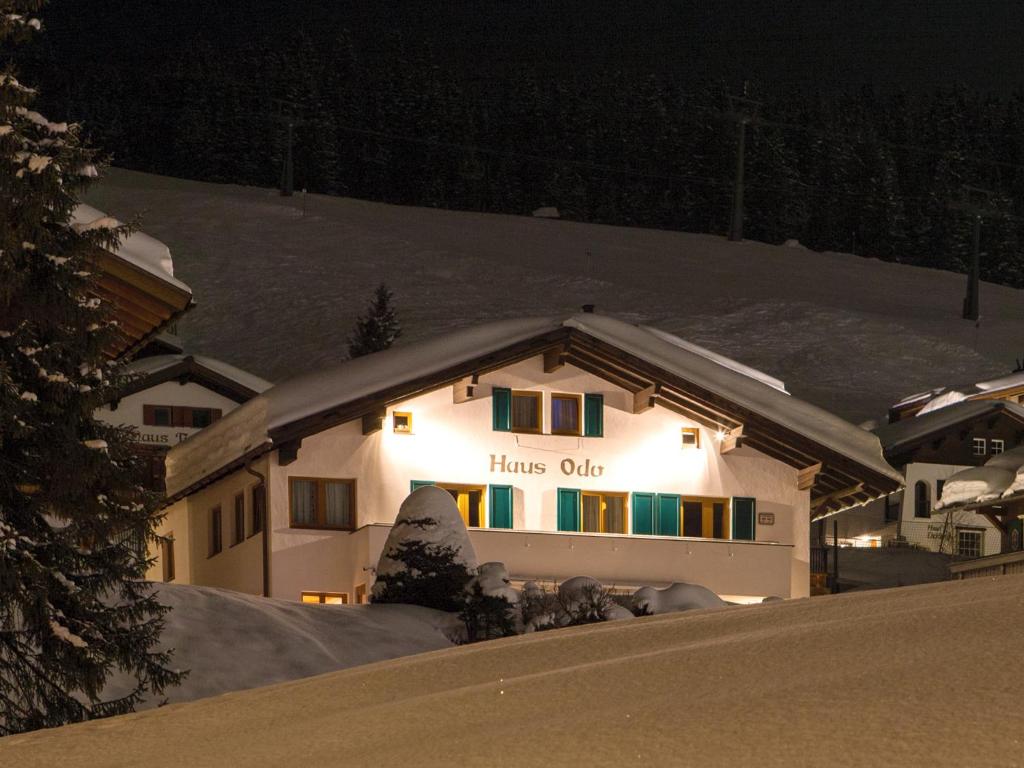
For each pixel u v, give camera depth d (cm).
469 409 3328
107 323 1524
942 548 6225
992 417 6488
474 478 3309
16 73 1500
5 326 1490
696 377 3388
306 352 9362
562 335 3306
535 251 12581
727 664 652
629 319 10400
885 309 11500
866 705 516
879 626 698
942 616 700
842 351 9669
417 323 9994
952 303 12244
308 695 760
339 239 12119
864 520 6775
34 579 1455
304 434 3145
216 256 11506
